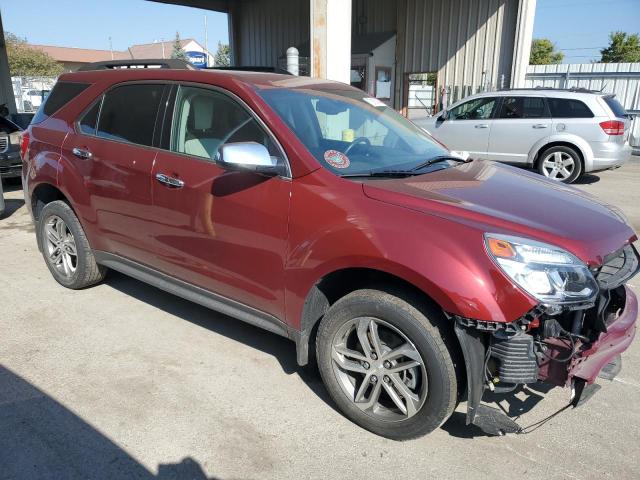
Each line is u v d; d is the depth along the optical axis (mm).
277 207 2867
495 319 2299
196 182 3219
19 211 7625
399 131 3723
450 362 2459
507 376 2393
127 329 3867
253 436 2748
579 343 2445
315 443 2707
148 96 3635
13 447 2623
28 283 4691
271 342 3730
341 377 2844
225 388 3162
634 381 3332
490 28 16078
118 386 3148
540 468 2555
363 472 2514
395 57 18469
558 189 3217
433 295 2387
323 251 2686
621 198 8750
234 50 23031
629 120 10078
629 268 2678
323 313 2973
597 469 2553
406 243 2457
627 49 45844
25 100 32812
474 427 2865
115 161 3705
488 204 2699
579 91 9922
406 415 2637
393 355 2629
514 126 10289
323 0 8609
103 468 2504
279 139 2941
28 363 3379
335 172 2861
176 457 2584
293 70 8875
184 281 3535
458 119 11070
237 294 3215
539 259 2334
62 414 2879
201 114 3326
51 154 4219
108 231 3930
